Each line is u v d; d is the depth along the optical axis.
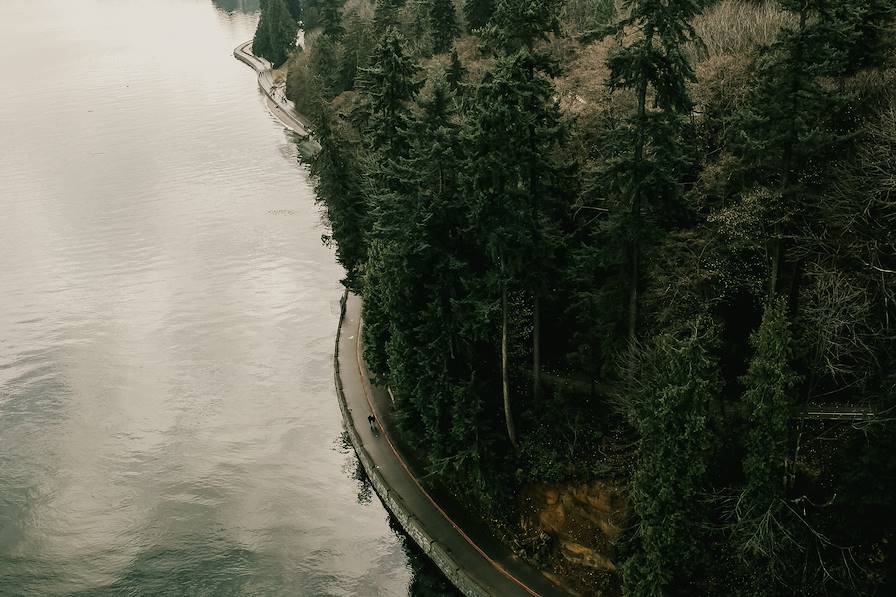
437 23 81.25
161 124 136.62
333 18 113.25
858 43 34.06
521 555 37.38
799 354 29.34
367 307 47.81
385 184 43.22
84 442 53.62
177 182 107.19
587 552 35.12
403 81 43.12
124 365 63.12
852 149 31.83
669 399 27.53
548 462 37.25
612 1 59.19
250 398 58.16
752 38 43.59
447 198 36.31
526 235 34.00
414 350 40.53
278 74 156.25
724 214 30.78
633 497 30.50
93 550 44.06
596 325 37.12
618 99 42.22
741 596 29.45
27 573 42.59
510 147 31.62
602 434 37.22
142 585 41.44
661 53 29.78
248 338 66.62
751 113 30.23
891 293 28.19
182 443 53.19
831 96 29.00
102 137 129.25
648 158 33.91
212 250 84.94
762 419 27.12
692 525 29.11
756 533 27.45
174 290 76.00
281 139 125.69
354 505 46.44
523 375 41.88
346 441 52.75
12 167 114.75
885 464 26.56
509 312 38.53
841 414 32.38
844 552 28.88
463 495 41.72
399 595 39.84
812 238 30.67
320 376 60.75
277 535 44.38
